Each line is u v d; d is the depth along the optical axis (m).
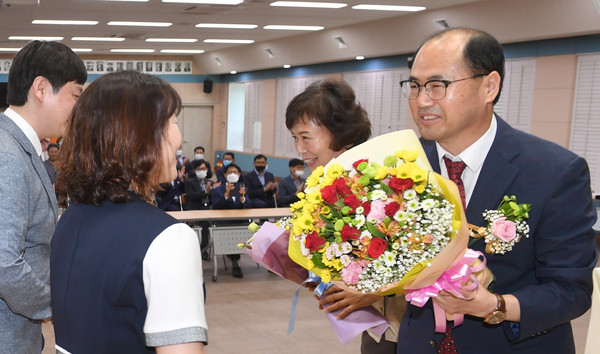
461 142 1.46
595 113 8.17
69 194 1.12
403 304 1.62
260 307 5.30
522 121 9.25
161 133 1.11
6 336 1.61
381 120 12.43
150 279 1.00
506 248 1.31
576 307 1.33
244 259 7.52
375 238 1.18
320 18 10.35
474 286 1.21
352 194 1.23
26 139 1.68
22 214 1.53
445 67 1.37
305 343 4.32
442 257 1.16
